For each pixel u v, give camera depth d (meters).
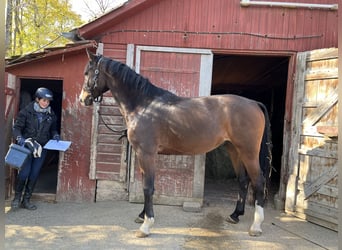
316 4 4.07
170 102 3.37
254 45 4.15
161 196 4.21
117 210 3.91
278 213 4.07
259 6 4.12
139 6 3.99
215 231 3.37
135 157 4.18
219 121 3.26
